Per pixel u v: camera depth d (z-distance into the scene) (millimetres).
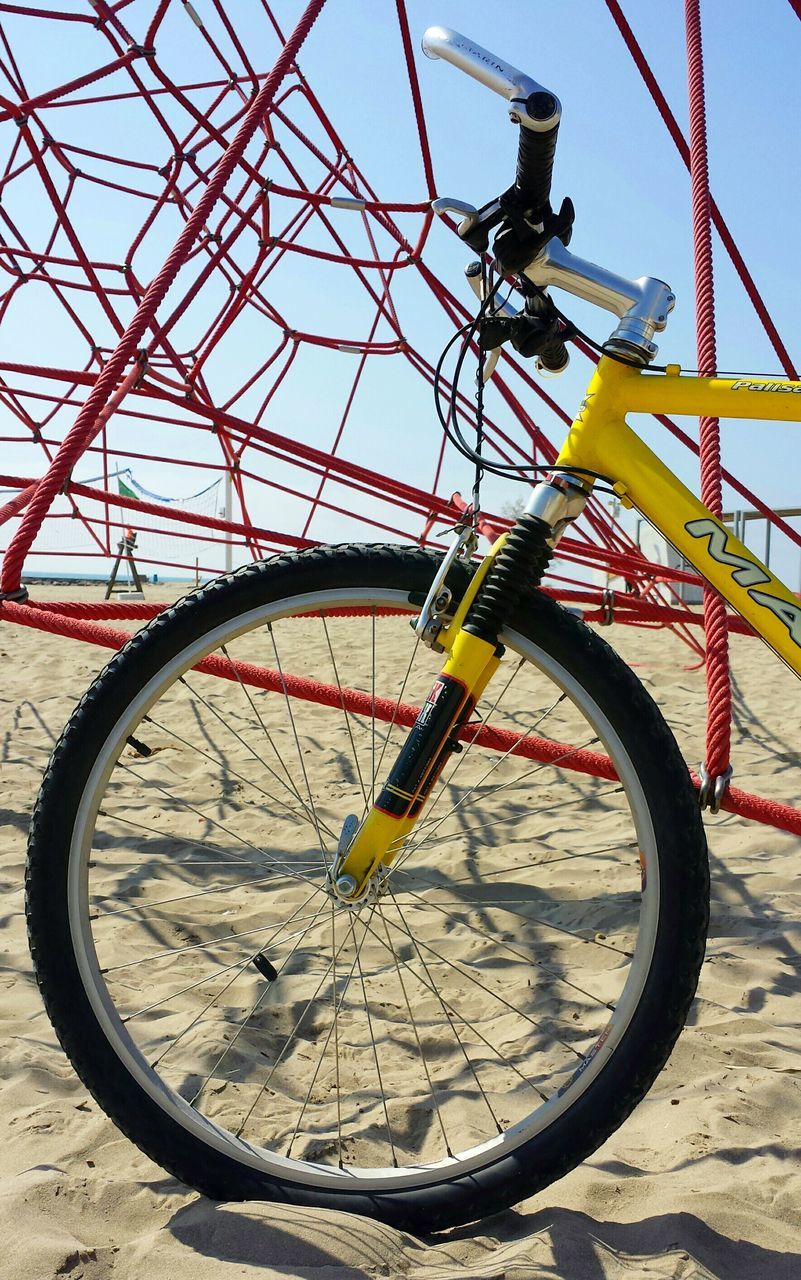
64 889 1075
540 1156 1037
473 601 1075
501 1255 991
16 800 3160
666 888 1022
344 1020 1694
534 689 4789
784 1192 1127
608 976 1822
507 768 3504
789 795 3250
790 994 1756
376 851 1080
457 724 1076
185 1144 1086
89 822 1082
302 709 4434
